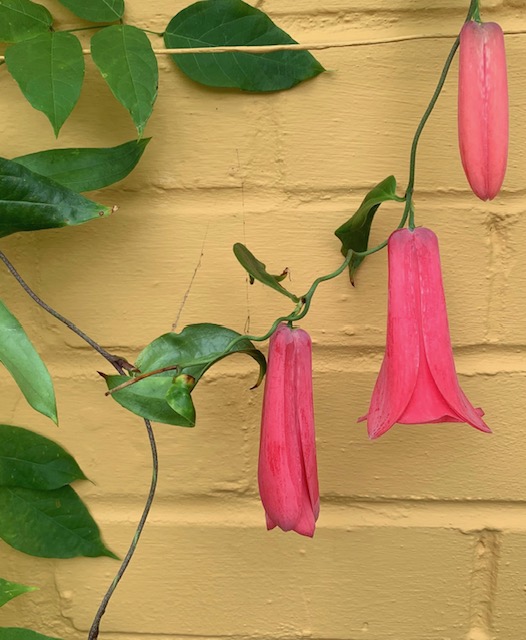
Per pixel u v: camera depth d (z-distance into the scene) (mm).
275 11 722
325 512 773
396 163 731
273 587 780
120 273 748
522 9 715
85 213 695
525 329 745
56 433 766
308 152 733
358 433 761
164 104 731
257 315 750
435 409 655
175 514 775
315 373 755
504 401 753
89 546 769
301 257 742
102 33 693
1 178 687
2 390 763
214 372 757
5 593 721
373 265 743
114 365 717
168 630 787
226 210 740
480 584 775
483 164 640
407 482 766
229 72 721
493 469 762
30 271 749
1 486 757
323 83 727
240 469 767
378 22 720
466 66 641
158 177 737
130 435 766
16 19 712
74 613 785
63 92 686
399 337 660
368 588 778
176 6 724
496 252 738
